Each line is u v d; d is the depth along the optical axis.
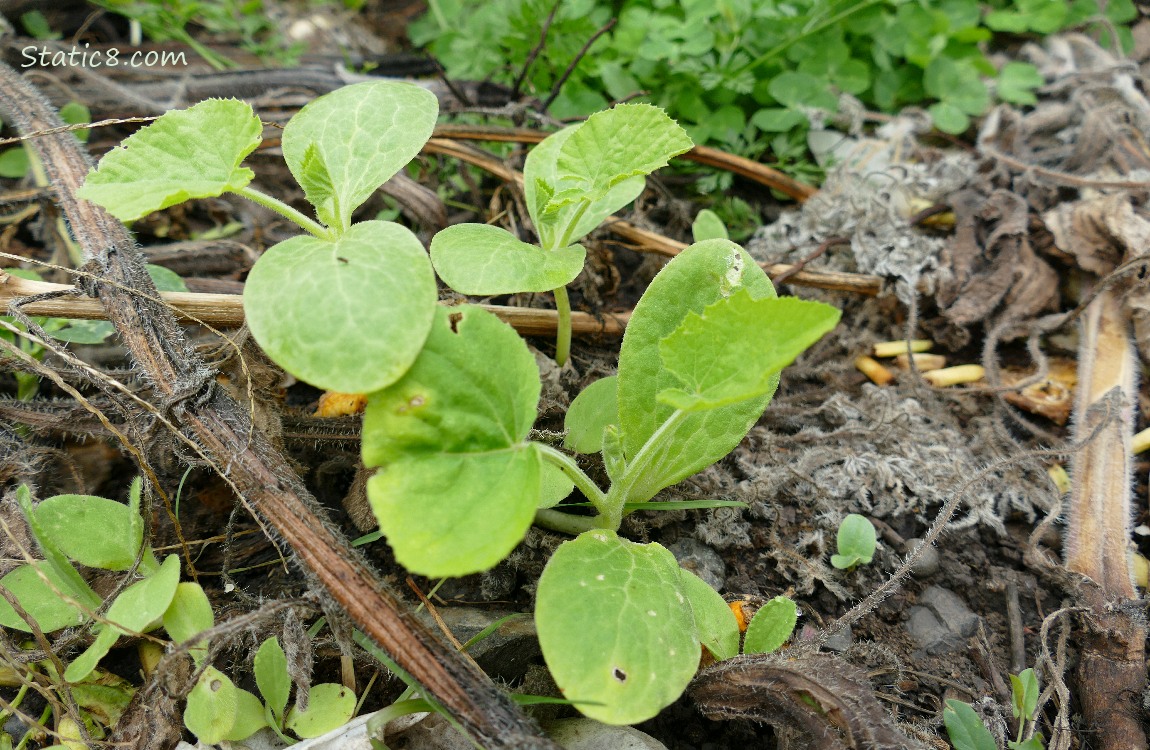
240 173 0.19
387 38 0.48
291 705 0.20
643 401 0.21
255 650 0.21
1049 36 0.44
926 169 0.34
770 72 0.39
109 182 0.18
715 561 0.25
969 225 0.31
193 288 0.28
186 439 0.20
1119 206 0.30
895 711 0.22
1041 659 0.22
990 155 0.34
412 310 0.17
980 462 0.28
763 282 0.21
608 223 0.31
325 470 0.26
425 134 0.21
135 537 0.21
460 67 0.42
